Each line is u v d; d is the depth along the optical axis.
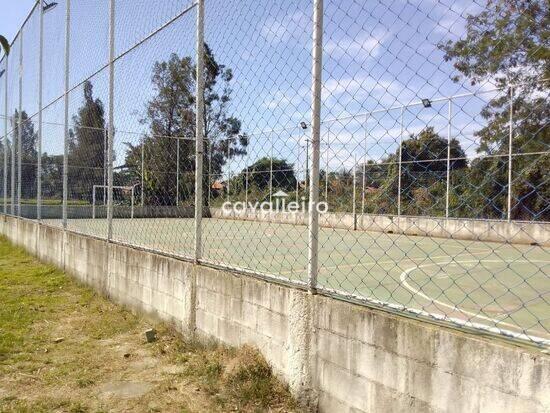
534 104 6.89
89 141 7.58
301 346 3.13
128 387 3.52
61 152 8.97
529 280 6.88
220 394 3.31
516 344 2.11
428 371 2.35
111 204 6.45
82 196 7.91
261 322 3.52
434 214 9.96
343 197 6.59
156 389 3.46
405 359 2.46
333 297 2.98
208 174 5.39
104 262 6.40
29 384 3.57
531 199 8.49
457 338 2.24
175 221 6.29
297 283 3.30
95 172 7.38
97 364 3.99
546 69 6.61
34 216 11.13
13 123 13.20
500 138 7.96
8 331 4.84
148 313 5.18
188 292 4.44
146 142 6.62
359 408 2.71
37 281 7.57
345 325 2.82
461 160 9.21
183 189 6.00
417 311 2.64
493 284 6.57
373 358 2.64
